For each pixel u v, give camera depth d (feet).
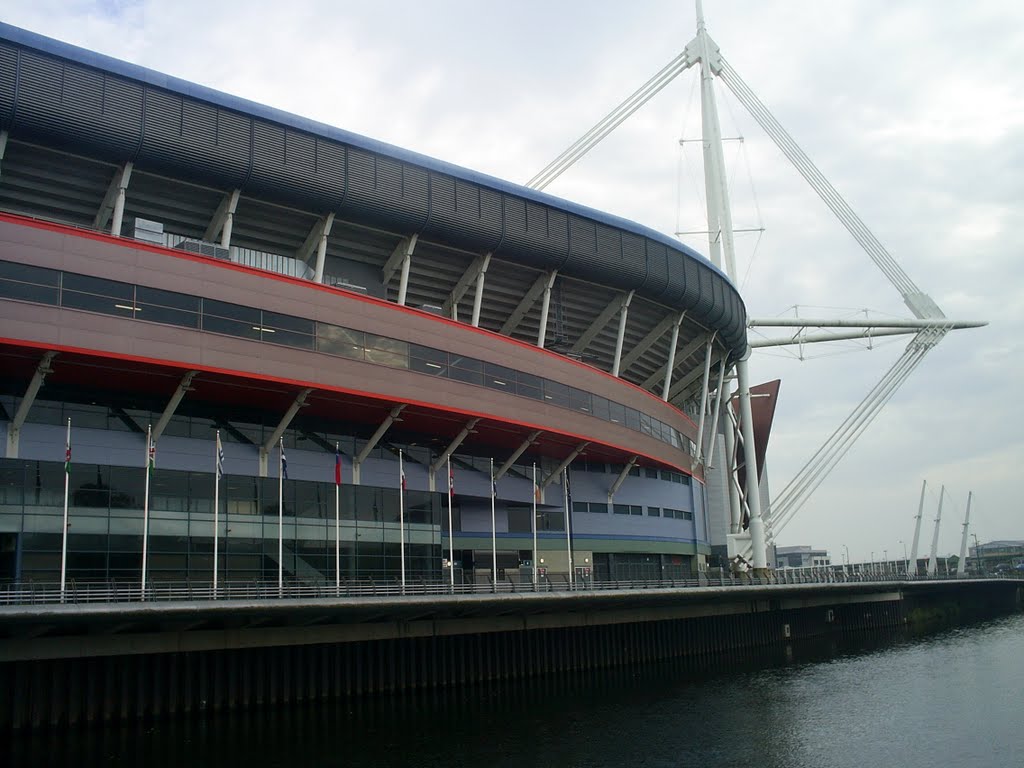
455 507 215.31
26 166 158.40
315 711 147.84
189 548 151.23
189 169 164.66
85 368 146.10
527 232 209.26
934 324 341.21
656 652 214.28
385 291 207.51
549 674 187.42
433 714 149.07
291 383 160.25
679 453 268.00
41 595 121.60
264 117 171.83
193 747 123.13
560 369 213.87
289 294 163.63
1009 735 136.36
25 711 125.49
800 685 183.21
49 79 150.41
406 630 163.12
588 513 244.83
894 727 142.00
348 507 175.01
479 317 219.20
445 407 183.42
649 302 242.99
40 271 138.41
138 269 147.43
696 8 334.65
